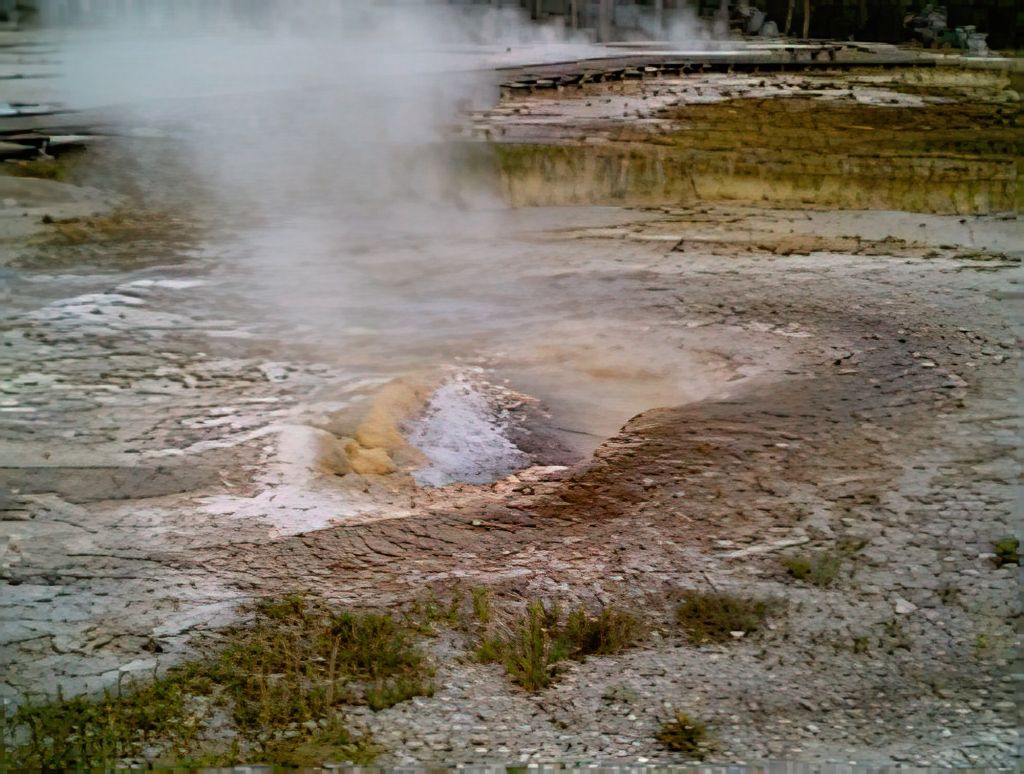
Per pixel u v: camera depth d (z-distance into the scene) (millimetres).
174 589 4957
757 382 7523
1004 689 4137
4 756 3736
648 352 8242
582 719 3969
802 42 27312
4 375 7602
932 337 8289
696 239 11555
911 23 28031
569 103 18109
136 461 6324
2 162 12812
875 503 5695
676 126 15914
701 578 5031
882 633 4551
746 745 3773
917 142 15148
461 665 4367
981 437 6461
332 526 5641
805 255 10945
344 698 4113
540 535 5527
